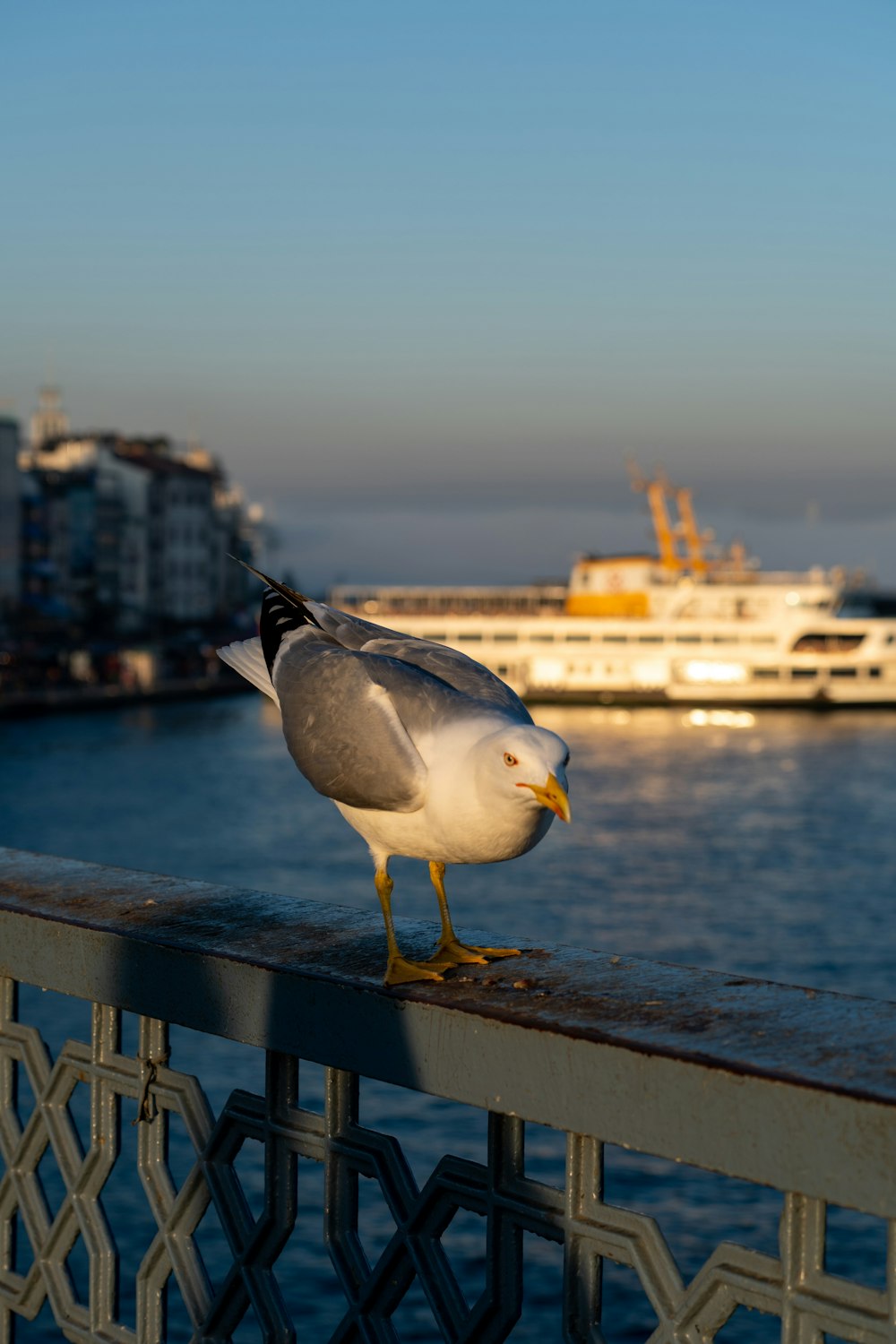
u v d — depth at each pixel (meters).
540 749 2.98
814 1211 2.21
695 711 99.94
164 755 77.00
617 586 101.75
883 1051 2.29
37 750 79.12
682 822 54.03
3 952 3.59
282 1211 3.01
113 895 3.63
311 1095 18.89
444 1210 2.73
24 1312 3.64
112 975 3.28
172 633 135.00
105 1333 3.39
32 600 113.25
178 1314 13.89
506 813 3.03
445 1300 2.71
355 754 3.22
